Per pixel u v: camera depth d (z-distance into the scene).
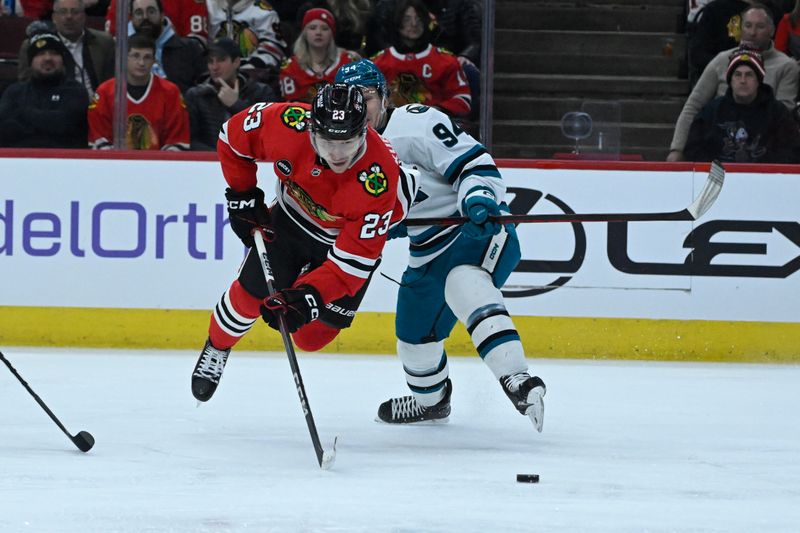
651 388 17.66
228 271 21.09
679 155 22.17
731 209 21.19
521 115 22.75
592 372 19.39
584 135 21.83
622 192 21.19
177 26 22.12
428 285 13.14
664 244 21.17
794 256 21.22
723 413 15.38
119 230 21.06
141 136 21.42
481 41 21.81
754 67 21.53
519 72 24.48
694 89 22.23
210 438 12.45
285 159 11.53
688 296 21.20
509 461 11.56
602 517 8.99
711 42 23.14
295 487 9.88
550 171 21.19
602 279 21.20
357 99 10.48
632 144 22.80
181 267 21.08
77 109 21.34
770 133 21.77
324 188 11.44
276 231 12.48
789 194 21.16
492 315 12.38
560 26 24.69
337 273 11.33
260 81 22.56
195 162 21.05
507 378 12.14
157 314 21.12
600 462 11.64
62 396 15.36
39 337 21.12
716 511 9.34
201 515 8.70
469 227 12.38
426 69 21.89
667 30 24.56
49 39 21.16
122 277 21.05
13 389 15.95
